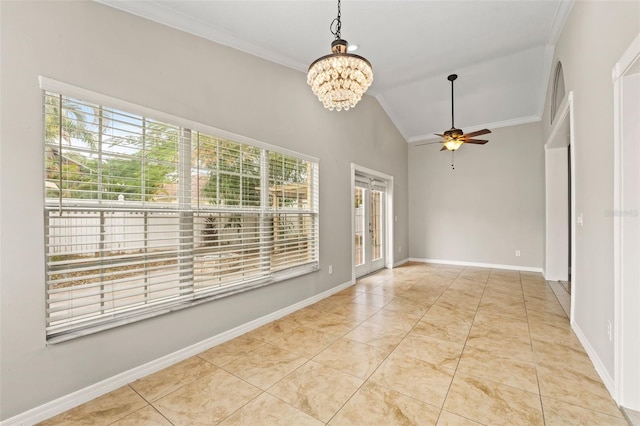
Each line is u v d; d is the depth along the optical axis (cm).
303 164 378
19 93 167
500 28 331
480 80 472
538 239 570
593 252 235
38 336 173
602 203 213
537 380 209
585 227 257
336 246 436
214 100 270
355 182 511
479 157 628
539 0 287
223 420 172
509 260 598
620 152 180
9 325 164
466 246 644
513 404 183
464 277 530
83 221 194
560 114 342
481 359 239
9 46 164
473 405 183
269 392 198
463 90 508
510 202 596
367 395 194
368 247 555
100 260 199
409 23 310
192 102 252
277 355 248
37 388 173
